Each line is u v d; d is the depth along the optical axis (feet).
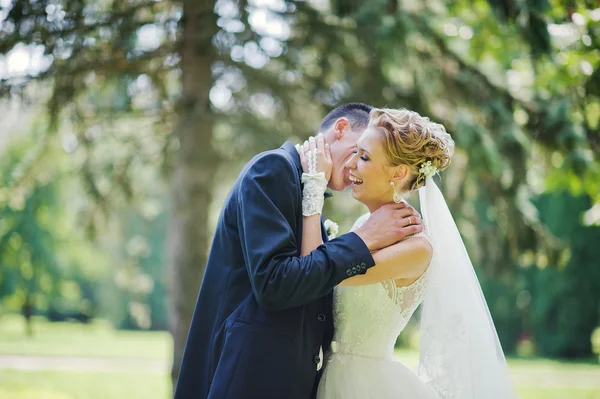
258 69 17.54
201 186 17.69
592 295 60.85
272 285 7.69
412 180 8.96
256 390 8.02
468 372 8.88
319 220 8.46
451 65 18.76
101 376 39.01
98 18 17.29
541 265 20.48
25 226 31.09
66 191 27.07
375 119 8.80
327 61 17.56
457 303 8.98
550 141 19.04
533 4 15.76
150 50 18.12
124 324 86.53
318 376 9.20
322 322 8.68
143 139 22.09
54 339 64.80
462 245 9.23
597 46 16.22
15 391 32.01
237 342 8.14
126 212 28.68
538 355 63.05
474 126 17.48
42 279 51.11
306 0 17.22
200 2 16.52
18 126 25.04
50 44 17.06
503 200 19.22
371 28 16.35
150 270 81.46
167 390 34.53
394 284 8.88
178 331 18.42
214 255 8.79
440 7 18.61
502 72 20.75
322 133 9.47
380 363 9.05
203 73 17.60
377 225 8.55
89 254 57.06
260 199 8.04
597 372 46.83
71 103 19.16
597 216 24.16
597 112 19.86
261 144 17.07
